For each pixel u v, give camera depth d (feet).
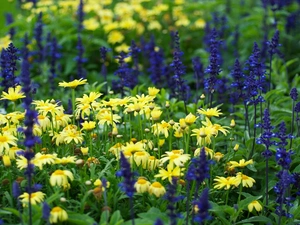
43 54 11.98
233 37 13.46
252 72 8.37
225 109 10.53
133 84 10.39
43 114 7.82
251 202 7.51
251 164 8.17
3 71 9.18
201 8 14.89
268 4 13.55
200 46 14.20
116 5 14.97
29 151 6.76
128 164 6.71
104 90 11.66
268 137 7.60
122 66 9.59
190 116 7.71
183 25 14.23
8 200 7.31
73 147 7.76
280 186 7.48
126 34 13.75
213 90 8.75
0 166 7.57
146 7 15.03
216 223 7.52
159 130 7.97
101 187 7.17
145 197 7.57
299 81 10.84
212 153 7.80
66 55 13.07
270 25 13.66
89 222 6.97
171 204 6.66
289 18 13.29
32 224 6.93
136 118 9.07
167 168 7.55
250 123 9.16
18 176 7.54
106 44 13.12
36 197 7.02
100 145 8.10
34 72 12.81
